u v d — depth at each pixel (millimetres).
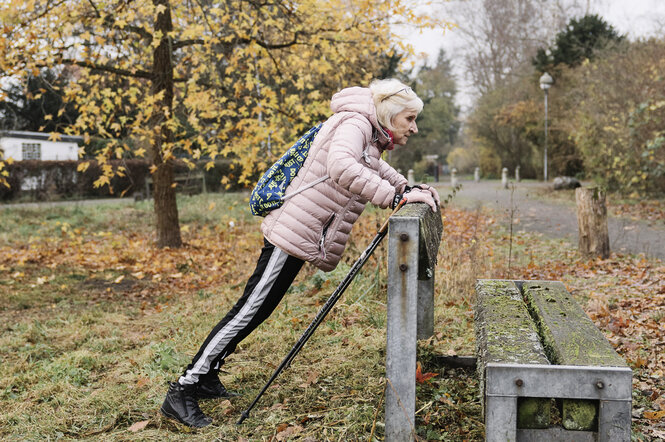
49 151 27406
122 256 9320
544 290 2957
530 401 1938
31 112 24266
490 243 8328
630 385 1854
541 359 1986
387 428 2252
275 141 8969
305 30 8883
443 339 3965
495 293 2895
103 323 5312
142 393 3369
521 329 2314
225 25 8836
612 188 15359
